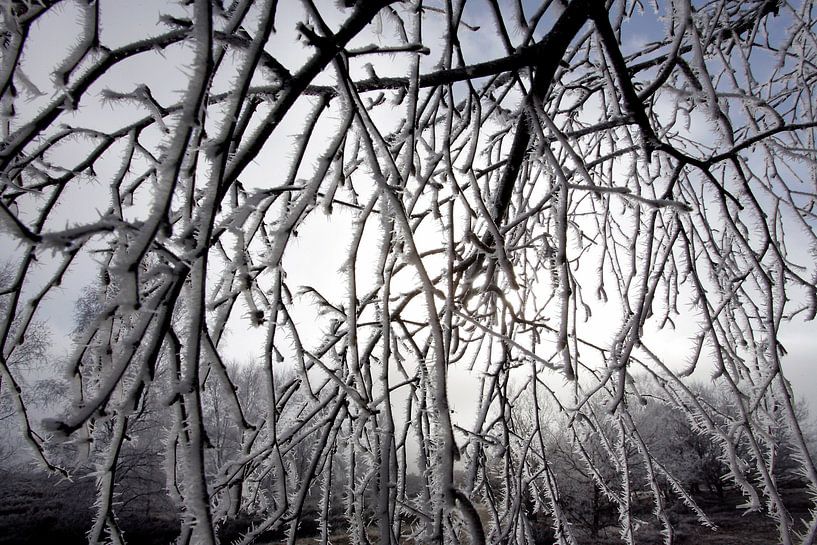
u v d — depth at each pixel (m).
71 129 1.54
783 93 2.95
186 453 0.78
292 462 1.93
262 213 1.38
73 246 0.74
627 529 2.35
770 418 1.79
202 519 0.72
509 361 2.48
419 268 0.98
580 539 10.09
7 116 1.23
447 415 0.89
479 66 1.65
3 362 1.34
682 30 1.80
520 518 2.44
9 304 1.37
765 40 2.74
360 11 1.04
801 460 1.44
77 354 1.06
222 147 0.79
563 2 2.02
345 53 1.08
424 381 1.68
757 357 2.17
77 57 1.07
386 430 1.18
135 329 0.78
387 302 1.19
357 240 1.21
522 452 2.43
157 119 1.42
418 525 1.95
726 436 1.59
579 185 1.41
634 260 1.99
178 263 0.84
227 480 1.41
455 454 0.87
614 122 1.96
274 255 1.02
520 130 2.10
